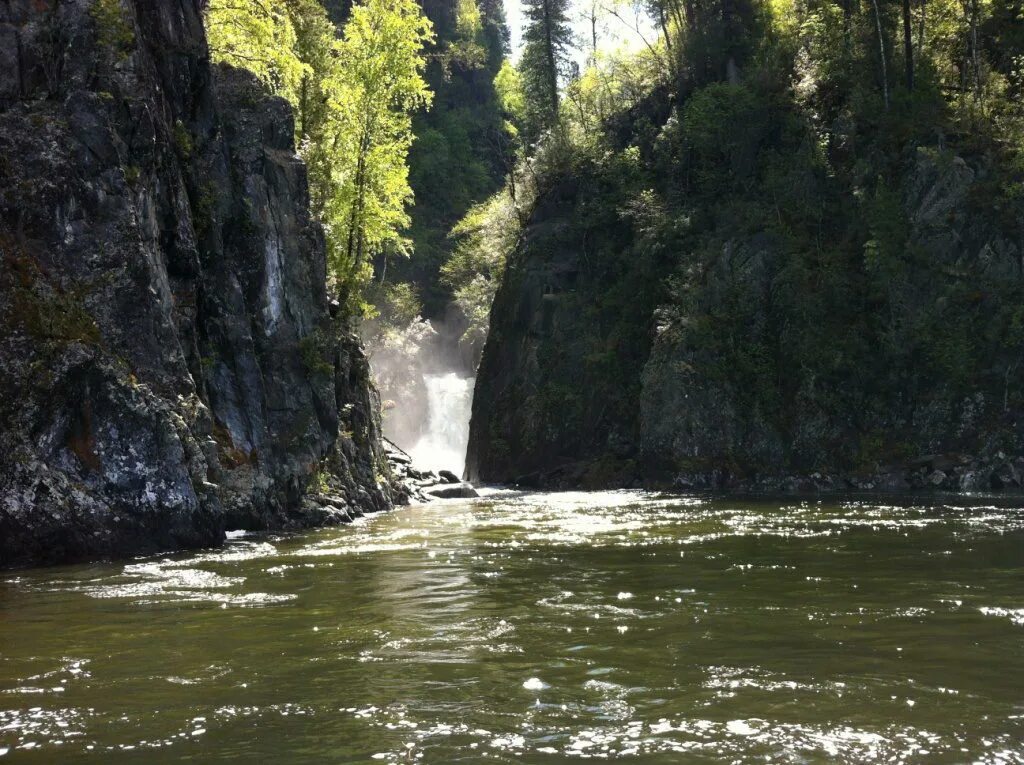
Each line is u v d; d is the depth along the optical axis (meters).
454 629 9.66
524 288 53.19
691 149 51.16
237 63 31.61
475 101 113.00
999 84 44.94
